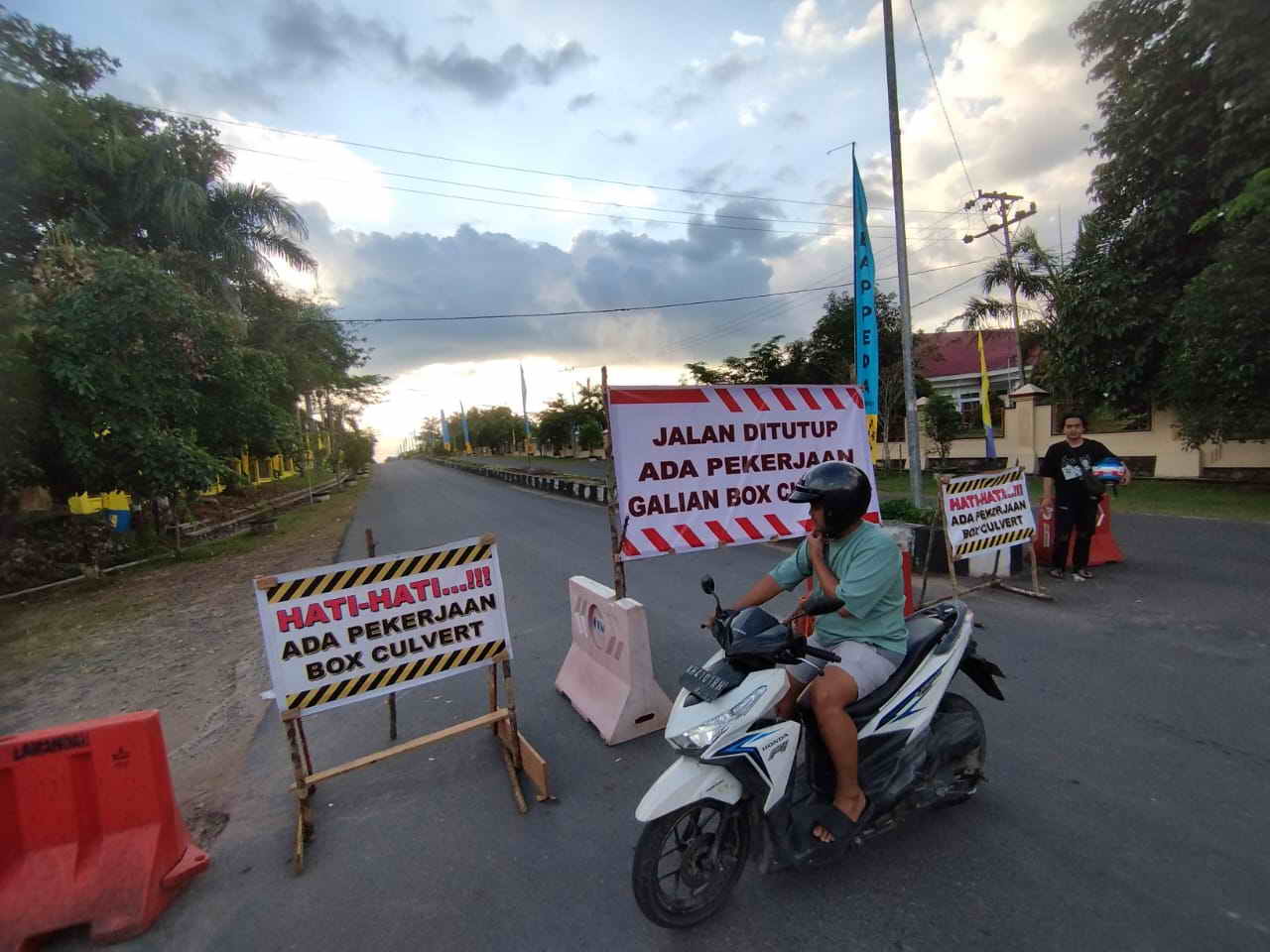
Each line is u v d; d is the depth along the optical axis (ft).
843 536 9.36
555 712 14.98
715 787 8.07
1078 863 8.95
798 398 16.16
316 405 130.00
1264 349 36.60
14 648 24.18
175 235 56.08
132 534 51.60
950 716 10.12
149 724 9.59
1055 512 23.18
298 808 10.70
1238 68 37.40
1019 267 59.00
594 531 41.34
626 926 8.40
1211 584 21.18
